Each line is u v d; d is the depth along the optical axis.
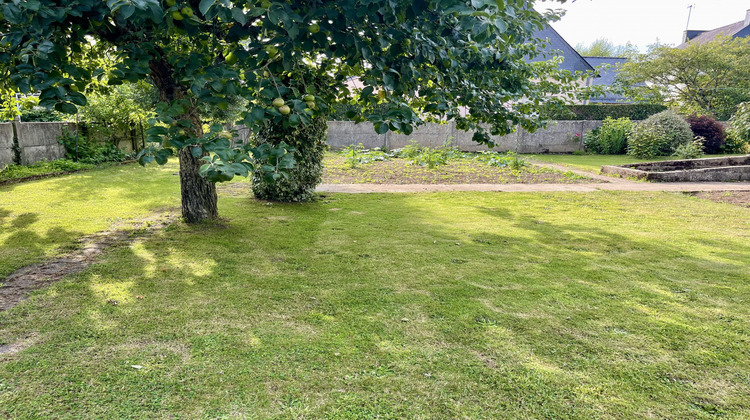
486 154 15.13
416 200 7.66
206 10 1.86
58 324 2.73
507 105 4.85
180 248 4.44
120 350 2.44
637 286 3.56
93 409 1.95
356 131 18.45
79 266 3.84
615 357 2.46
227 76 2.32
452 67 3.00
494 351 2.50
